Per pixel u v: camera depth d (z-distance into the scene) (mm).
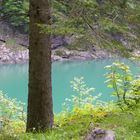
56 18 7031
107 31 6652
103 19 6523
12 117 11523
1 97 11562
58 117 10641
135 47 6633
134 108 9195
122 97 9711
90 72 42188
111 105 10625
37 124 8367
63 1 7434
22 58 54281
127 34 6578
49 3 8062
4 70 45219
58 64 50594
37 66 8211
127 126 7625
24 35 57688
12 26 56562
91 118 9117
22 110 11703
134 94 9172
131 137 6785
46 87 8336
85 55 54188
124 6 6832
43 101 8352
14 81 36000
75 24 6605
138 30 6648
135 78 9914
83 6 6855
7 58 53031
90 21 6656
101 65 48625
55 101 24422
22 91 30203
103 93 26250
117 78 9336
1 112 11219
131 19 6645
